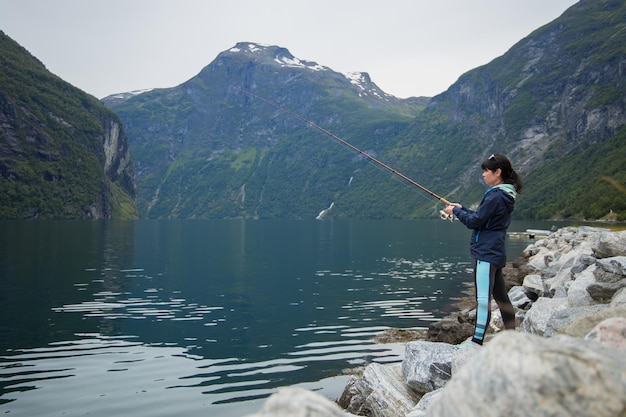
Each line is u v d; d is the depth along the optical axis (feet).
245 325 55.26
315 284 88.07
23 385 34.94
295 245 193.67
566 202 467.93
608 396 7.78
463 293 77.77
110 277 92.63
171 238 225.97
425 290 81.15
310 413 8.96
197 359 41.91
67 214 558.97
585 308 21.91
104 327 53.47
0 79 605.73
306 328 53.93
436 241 216.95
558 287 37.11
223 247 178.70
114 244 178.50
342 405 29.48
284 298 73.51
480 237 22.21
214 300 71.41
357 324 55.88
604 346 9.80
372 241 218.38
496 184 22.79
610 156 543.80
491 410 8.41
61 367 39.19
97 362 40.68
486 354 9.06
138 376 37.17
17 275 92.63
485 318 21.84
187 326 54.60
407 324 55.72
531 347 8.55
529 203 586.04
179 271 104.22
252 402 32.12
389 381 26.30
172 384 35.47
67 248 156.04
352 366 39.91
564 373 8.06
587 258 39.68
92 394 33.24
